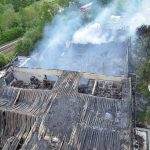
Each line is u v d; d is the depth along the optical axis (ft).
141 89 88.74
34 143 58.85
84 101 68.18
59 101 68.64
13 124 66.54
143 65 98.58
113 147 56.13
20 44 127.75
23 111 66.80
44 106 68.33
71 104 67.46
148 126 75.87
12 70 89.15
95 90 78.74
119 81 78.28
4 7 183.62
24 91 74.54
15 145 61.21
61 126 61.46
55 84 75.77
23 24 176.04
